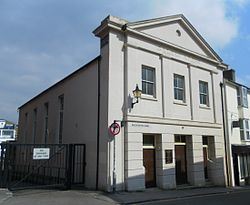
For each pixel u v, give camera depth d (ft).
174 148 50.98
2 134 132.46
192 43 59.77
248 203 36.99
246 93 77.05
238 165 66.28
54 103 66.03
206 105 61.11
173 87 53.52
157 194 41.50
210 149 60.59
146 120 46.98
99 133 44.93
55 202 33.14
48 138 67.00
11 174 44.96
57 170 53.83
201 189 51.13
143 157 47.70
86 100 50.65
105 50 46.37
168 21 54.70
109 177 41.52
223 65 66.69
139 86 47.67
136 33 48.39
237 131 69.82
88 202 33.76
